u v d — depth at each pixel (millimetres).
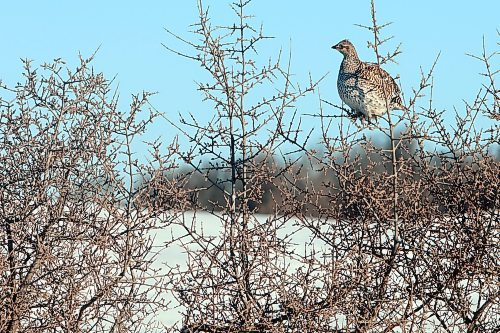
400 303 10203
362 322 9875
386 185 10836
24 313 10484
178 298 10727
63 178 10734
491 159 10750
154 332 11328
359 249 10531
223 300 10500
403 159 10859
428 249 10828
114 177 10805
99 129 10859
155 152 10789
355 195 10430
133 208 11078
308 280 10289
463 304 10430
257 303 10188
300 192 10820
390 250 10922
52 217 10742
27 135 11141
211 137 11008
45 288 10633
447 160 10984
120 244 11109
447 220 10742
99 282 10492
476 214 10602
